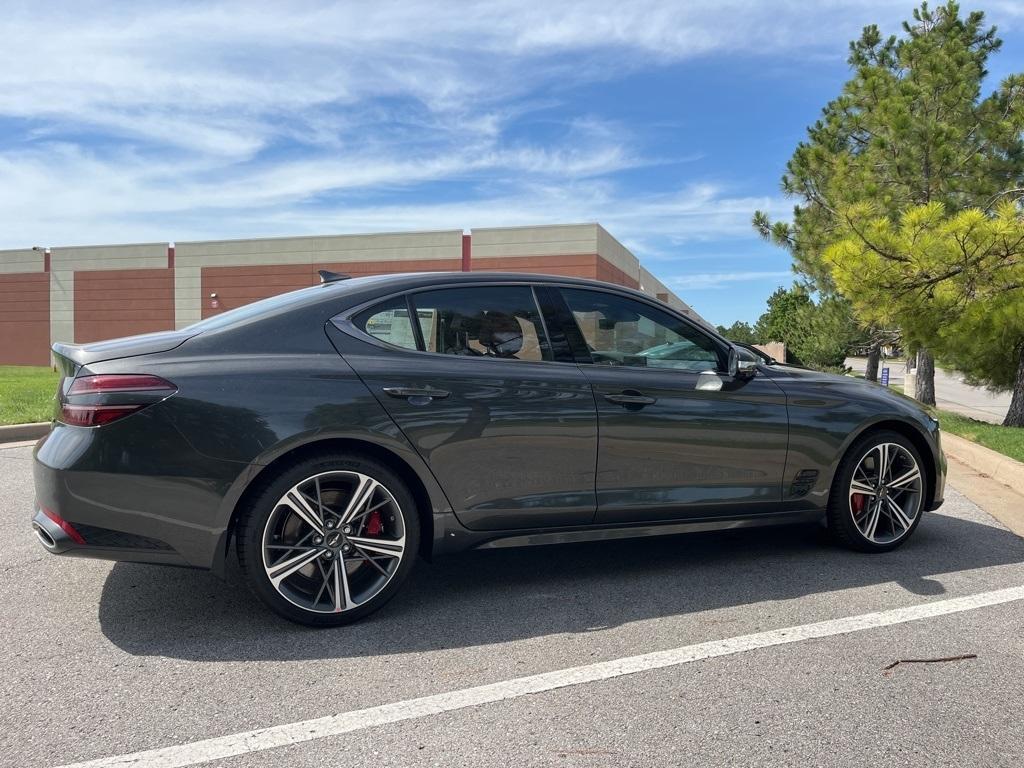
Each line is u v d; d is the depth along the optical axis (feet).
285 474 10.43
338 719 8.38
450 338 11.90
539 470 11.90
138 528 9.98
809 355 86.28
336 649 10.21
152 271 123.95
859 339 66.08
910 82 49.62
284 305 11.48
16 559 14.10
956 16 55.16
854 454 14.19
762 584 12.85
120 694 8.95
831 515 14.42
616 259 122.72
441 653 10.11
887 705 8.69
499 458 11.65
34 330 130.00
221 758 7.61
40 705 8.68
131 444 9.91
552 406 11.93
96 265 126.21
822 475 13.97
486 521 11.74
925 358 54.75
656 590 12.55
